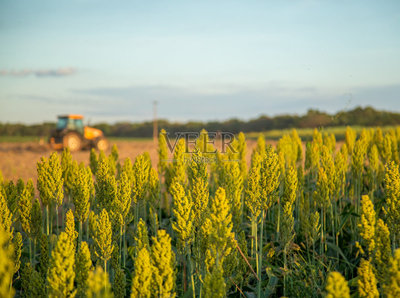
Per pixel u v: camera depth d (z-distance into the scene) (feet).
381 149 19.86
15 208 12.97
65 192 16.26
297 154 22.12
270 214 18.81
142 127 250.37
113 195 11.84
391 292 6.89
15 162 58.70
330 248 15.85
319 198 14.46
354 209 16.58
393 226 9.64
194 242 9.55
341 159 15.58
